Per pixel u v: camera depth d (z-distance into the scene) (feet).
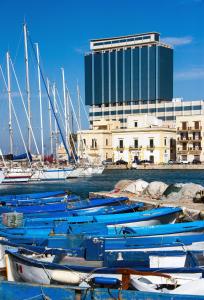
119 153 403.34
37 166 219.20
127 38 577.02
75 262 48.75
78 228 63.62
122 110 568.41
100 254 48.52
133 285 38.45
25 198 104.88
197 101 478.59
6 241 53.93
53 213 78.64
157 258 46.50
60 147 360.89
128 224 70.85
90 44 600.80
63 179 227.20
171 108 498.69
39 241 55.42
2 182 204.44
